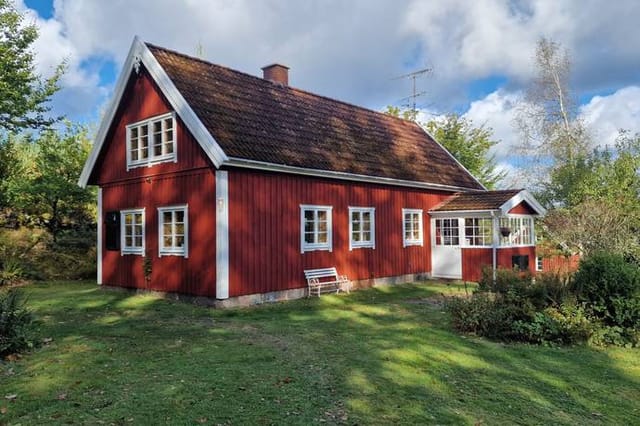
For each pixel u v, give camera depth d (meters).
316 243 14.86
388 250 17.62
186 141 13.23
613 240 17.06
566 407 5.87
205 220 12.65
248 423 5.06
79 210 22.62
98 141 16.02
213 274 12.39
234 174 12.53
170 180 13.82
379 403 5.71
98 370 6.81
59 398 5.70
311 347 8.25
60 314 11.46
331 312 11.81
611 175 20.09
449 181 20.50
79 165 21.56
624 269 9.12
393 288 16.44
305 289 14.41
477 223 18.20
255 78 16.88
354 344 8.47
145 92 14.65
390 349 8.11
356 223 16.48
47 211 21.50
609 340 8.74
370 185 17.02
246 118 14.09
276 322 10.52
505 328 8.96
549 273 10.09
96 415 5.22
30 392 5.90
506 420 5.38
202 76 14.58
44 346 8.20
